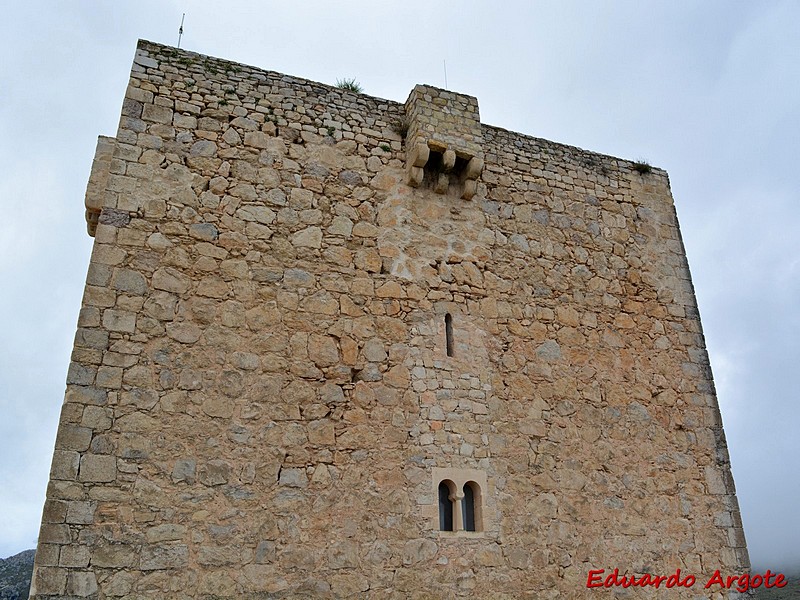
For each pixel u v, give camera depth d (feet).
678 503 35.76
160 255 29.12
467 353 33.60
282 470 27.86
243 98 33.60
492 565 30.09
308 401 29.37
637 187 43.11
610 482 34.47
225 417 27.71
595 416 35.55
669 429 37.29
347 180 34.27
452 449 31.30
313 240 32.27
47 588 23.11
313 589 26.63
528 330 35.70
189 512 25.86
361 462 29.30
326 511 27.94
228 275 30.01
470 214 36.73
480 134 37.09
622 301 39.24
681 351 39.70
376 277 32.96
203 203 30.73
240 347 29.04
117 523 24.71
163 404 26.91
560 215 39.55
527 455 32.99
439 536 29.53
